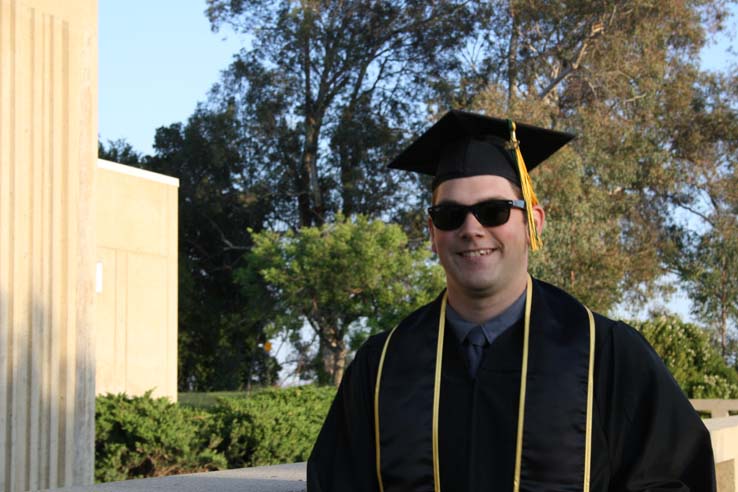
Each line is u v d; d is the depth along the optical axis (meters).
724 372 13.30
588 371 2.59
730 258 28.19
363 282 22.05
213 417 8.34
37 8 6.36
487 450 2.57
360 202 31.84
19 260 6.13
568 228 23.17
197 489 3.32
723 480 5.10
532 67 29.97
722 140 29.91
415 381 2.69
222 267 32.06
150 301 13.81
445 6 31.45
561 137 2.98
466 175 2.73
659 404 2.56
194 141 32.09
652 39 28.41
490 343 2.68
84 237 6.65
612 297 23.89
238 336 31.75
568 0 28.48
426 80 32.12
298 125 32.16
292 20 31.78
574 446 2.52
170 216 14.31
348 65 31.77
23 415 6.07
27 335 6.15
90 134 6.76
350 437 2.79
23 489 6.05
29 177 6.26
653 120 28.39
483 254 2.66
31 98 6.30
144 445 7.75
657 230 29.38
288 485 3.39
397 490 2.64
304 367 28.78
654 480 2.54
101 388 12.75
